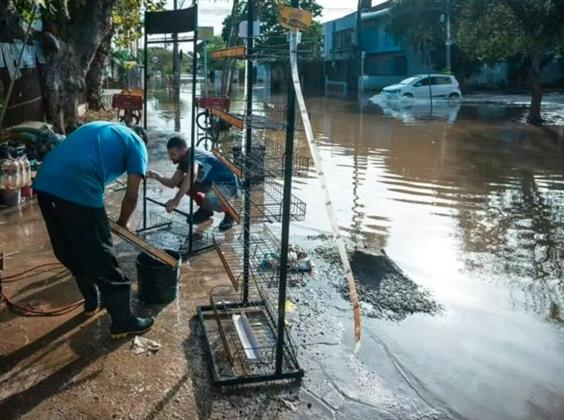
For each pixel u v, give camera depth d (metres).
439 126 15.73
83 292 3.76
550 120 17.41
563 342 3.84
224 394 3.01
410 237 6.01
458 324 4.02
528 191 8.15
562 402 3.16
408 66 34.81
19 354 3.32
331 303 4.18
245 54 3.45
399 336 3.77
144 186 5.76
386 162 10.25
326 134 13.89
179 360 3.31
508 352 3.66
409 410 2.98
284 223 2.93
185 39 5.39
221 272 4.67
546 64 29.22
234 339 3.55
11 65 8.95
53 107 10.48
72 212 3.23
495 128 15.36
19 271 4.57
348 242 5.71
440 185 8.45
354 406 2.98
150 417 2.81
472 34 19.08
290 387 3.10
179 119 16.22
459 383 3.27
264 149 3.97
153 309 3.94
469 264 5.26
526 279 4.93
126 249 5.18
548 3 16.28
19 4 7.65
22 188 6.68
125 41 15.90
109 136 3.43
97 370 3.19
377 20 37.44
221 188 5.34
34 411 2.83
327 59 44.25
